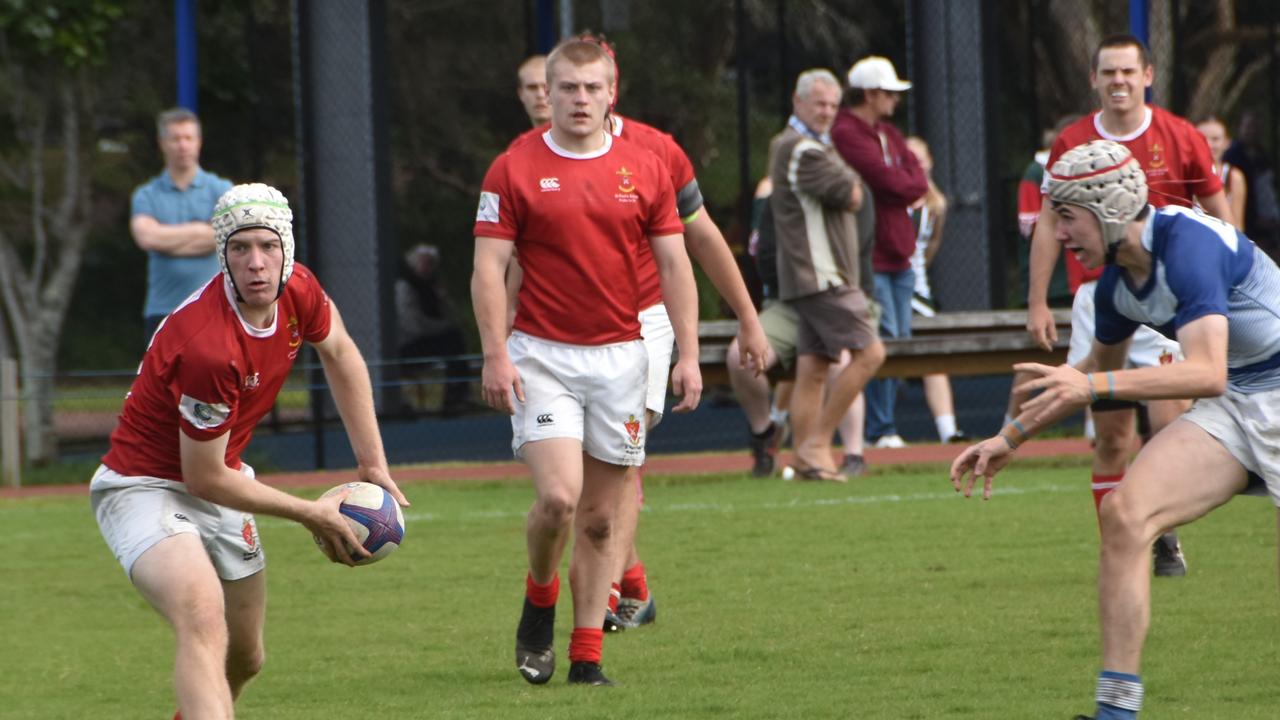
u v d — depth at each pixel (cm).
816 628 2372
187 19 5294
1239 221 4828
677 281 2070
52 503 4409
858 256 4116
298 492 4356
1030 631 2291
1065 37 9100
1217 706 1820
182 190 4253
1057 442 4934
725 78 10325
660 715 1869
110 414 7106
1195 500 1664
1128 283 1719
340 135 6419
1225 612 2370
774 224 3997
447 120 9938
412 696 2041
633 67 10006
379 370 6366
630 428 2056
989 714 1812
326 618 2620
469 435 6259
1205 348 1625
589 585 2073
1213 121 4828
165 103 8500
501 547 3312
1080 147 1703
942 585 2683
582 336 2036
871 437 5003
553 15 6353
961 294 6744
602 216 2023
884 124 4522
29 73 6569
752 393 4203
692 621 2464
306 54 6397
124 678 2253
